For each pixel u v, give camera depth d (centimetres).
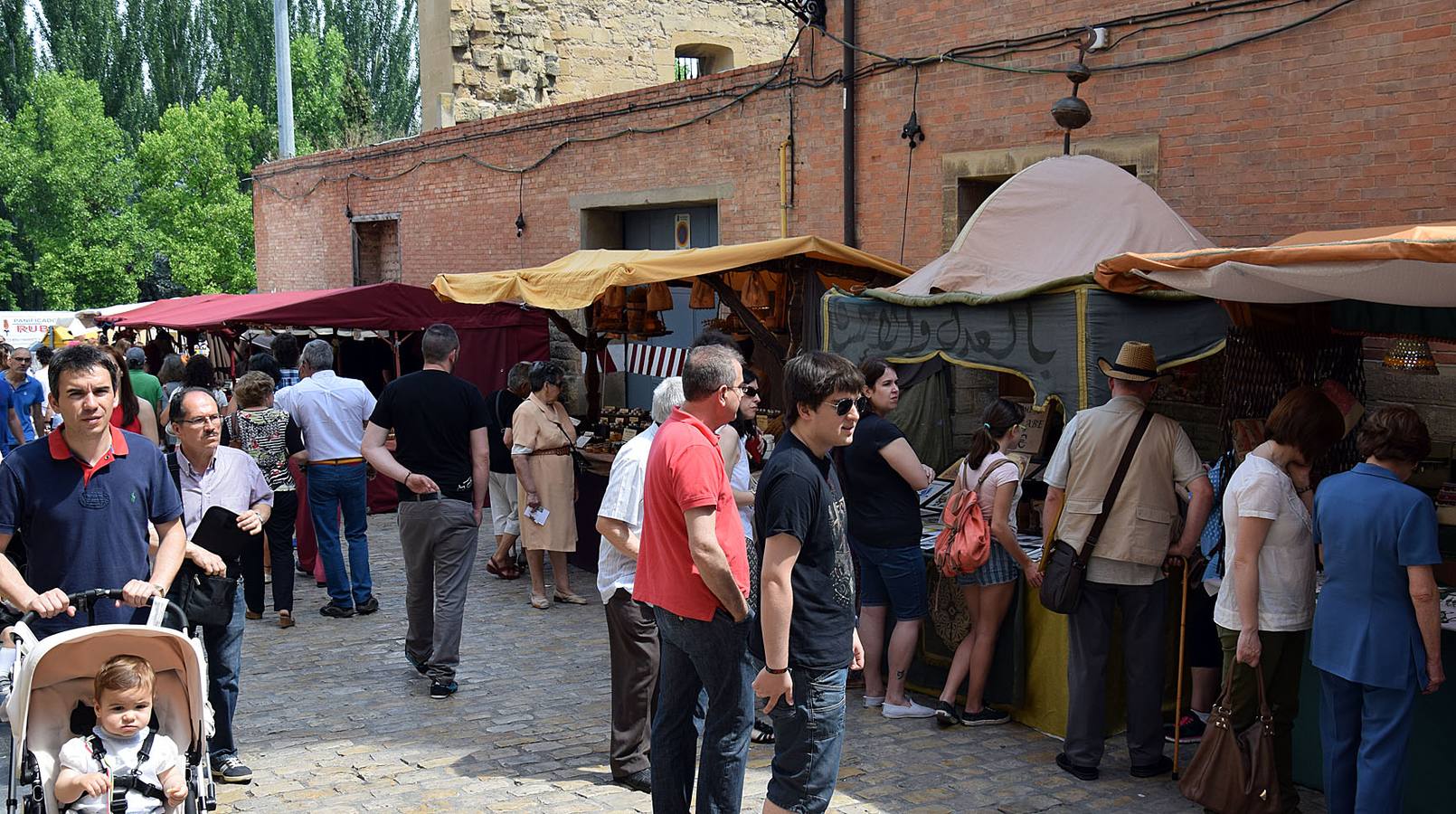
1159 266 497
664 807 447
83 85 4250
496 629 795
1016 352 601
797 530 389
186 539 496
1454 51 691
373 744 581
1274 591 465
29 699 396
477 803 506
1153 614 525
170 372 1074
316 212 1897
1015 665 599
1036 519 665
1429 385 704
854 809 498
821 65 1070
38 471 435
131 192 4294
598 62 1767
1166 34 827
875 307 688
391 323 1298
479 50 1672
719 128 1184
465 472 659
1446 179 701
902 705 615
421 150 1623
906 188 1005
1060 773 540
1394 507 425
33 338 2236
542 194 1428
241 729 605
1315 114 756
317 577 927
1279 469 467
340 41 4444
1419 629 429
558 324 1112
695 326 1332
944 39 965
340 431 819
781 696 403
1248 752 476
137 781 404
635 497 502
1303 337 580
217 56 4862
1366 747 436
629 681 520
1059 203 698
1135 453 512
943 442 952
